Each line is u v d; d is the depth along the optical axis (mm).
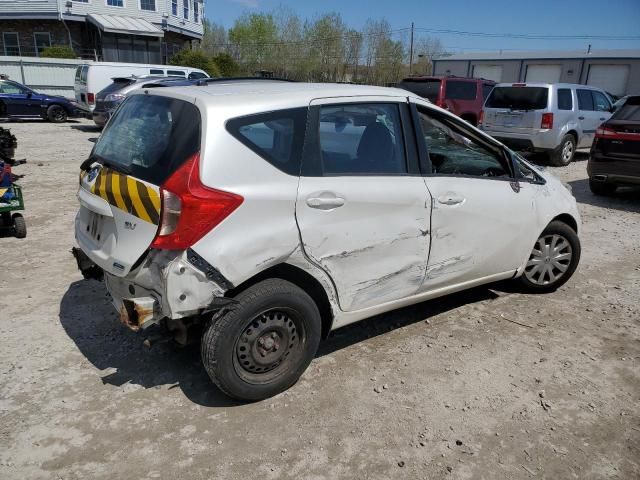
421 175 3604
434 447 2854
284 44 55219
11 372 3367
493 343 3932
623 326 4254
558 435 2973
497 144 4152
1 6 29062
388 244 3420
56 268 5055
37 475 2572
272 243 2918
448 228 3734
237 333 2936
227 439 2857
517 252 4332
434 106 3756
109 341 3773
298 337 3215
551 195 4547
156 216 2744
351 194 3205
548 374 3553
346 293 3336
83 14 29875
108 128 3564
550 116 11867
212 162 2777
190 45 38344
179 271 2719
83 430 2885
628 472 2725
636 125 7992
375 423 3020
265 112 2988
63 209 7180
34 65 24312
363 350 3777
